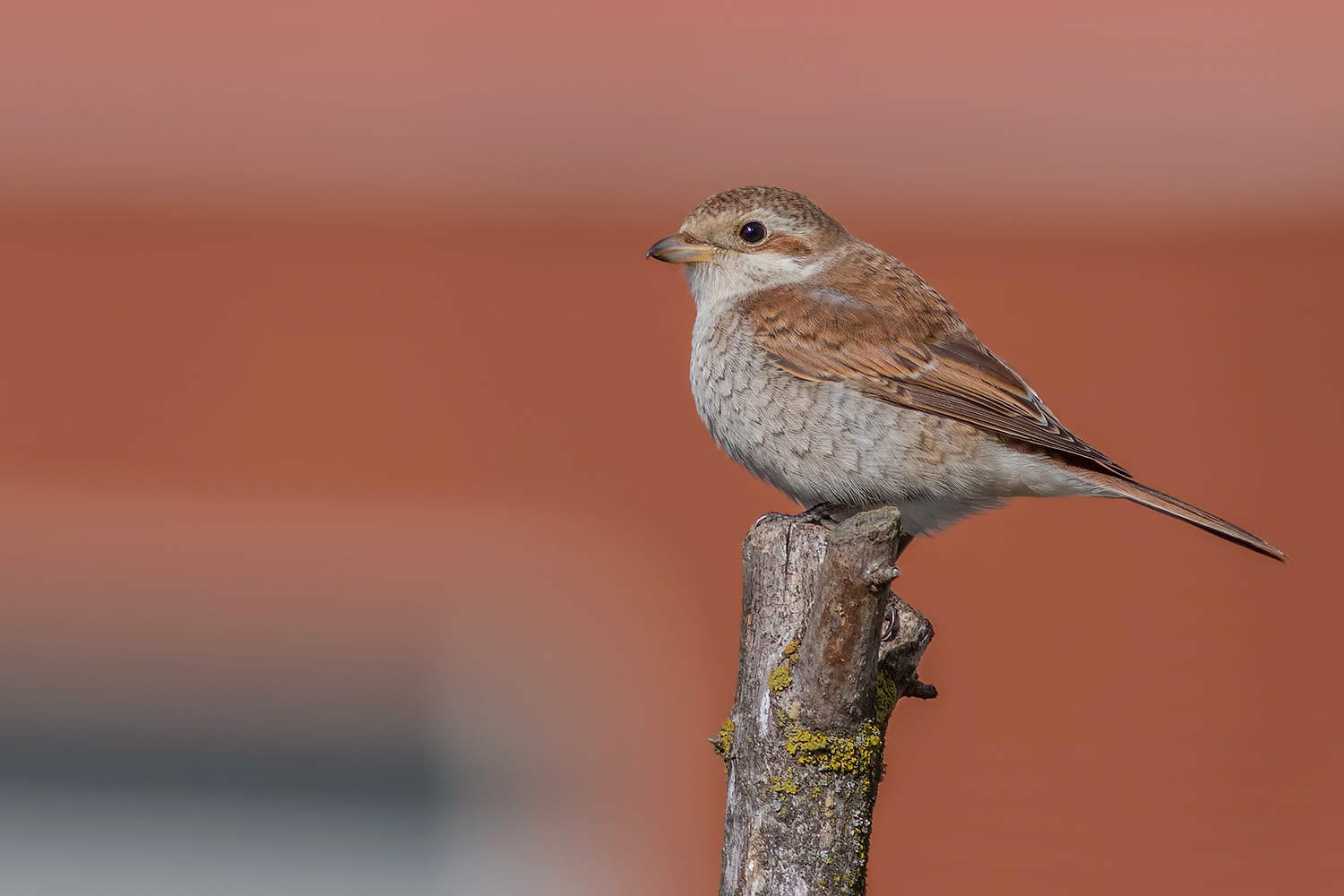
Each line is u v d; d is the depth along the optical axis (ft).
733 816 19.58
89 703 46.68
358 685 46.60
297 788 48.14
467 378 45.27
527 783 46.34
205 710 47.01
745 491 45.09
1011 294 44.11
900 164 44.32
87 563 45.34
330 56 45.78
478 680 46.06
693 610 45.21
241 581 45.62
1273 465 43.91
